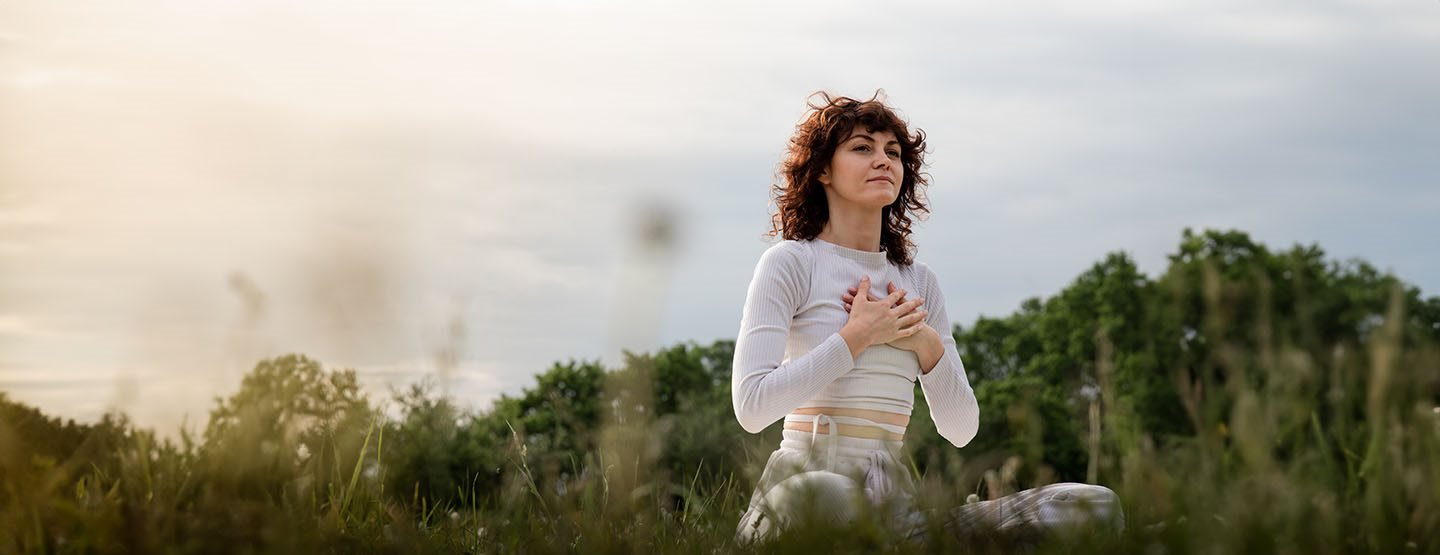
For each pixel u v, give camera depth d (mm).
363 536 2361
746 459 3051
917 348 3209
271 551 1978
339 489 2709
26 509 2180
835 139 3373
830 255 3336
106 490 2502
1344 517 2096
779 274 3250
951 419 3314
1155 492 2113
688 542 2279
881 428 3064
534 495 2627
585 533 2217
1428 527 2117
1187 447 2299
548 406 13586
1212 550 1793
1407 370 2559
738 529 2521
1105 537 1997
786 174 3557
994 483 2572
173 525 2105
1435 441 2264
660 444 2336
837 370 3023
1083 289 23859
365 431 2789
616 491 2309
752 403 3061
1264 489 2016
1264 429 2359
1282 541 1863
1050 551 1986
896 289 3391
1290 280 20281
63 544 2109
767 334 3174
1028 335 26938
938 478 2109
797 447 3049
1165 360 7906
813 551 1949
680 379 18875
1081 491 2467
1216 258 21641
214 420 2469
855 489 2119
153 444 2506
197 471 2447
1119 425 2635
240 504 2166
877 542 1994
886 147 3395
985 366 27672
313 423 2697
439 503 2914
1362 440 2492
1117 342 21641
